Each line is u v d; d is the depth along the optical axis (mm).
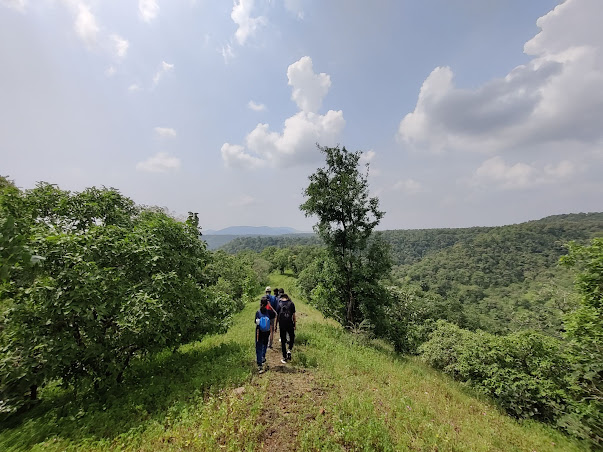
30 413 5680
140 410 5352
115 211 9180
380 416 5391
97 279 6055
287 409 5371
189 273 8734
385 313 16125
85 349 6102
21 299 5992
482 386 9602
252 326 14617
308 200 16109
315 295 17312
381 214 15852
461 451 4793
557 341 9383
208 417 4922
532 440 6402
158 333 6703
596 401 6930
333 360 8695
